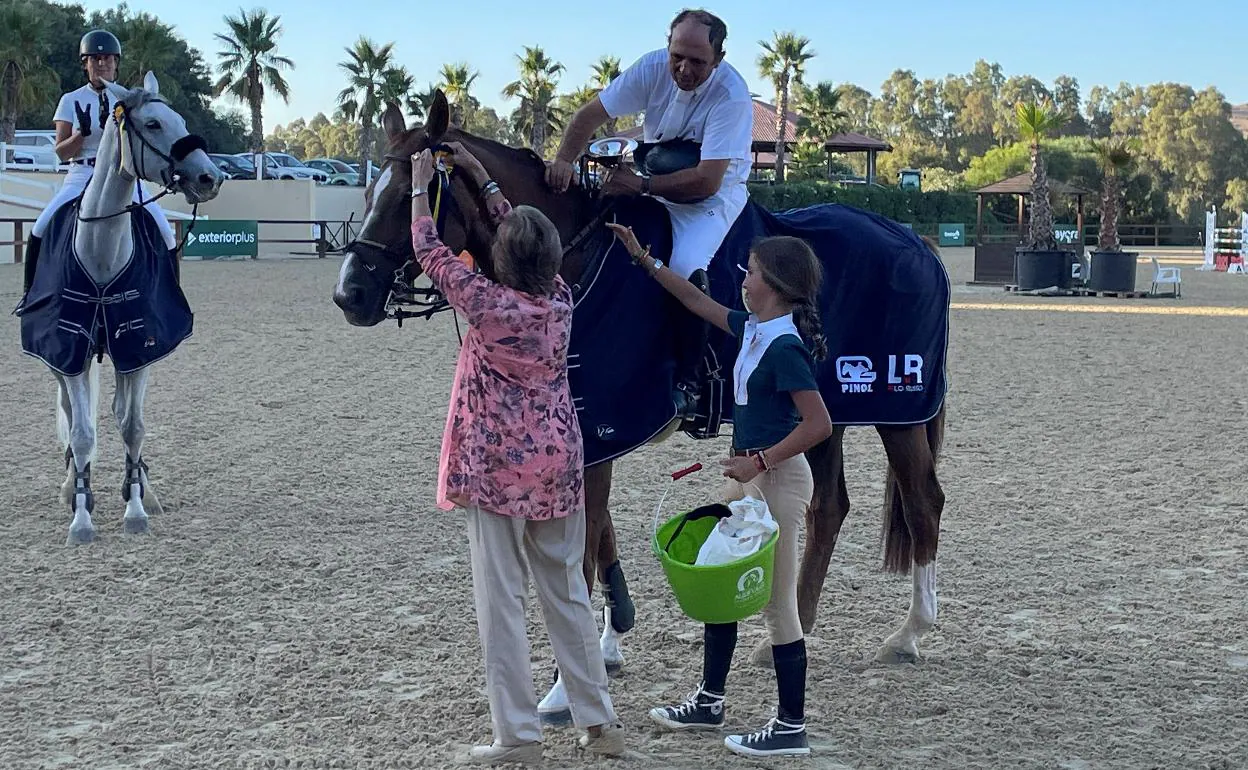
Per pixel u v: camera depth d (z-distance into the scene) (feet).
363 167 132.77
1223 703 14.34
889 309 16.15
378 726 13.52
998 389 39.22
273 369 42.11
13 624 16.88
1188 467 27.50
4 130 140.15
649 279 14.76
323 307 63.93
